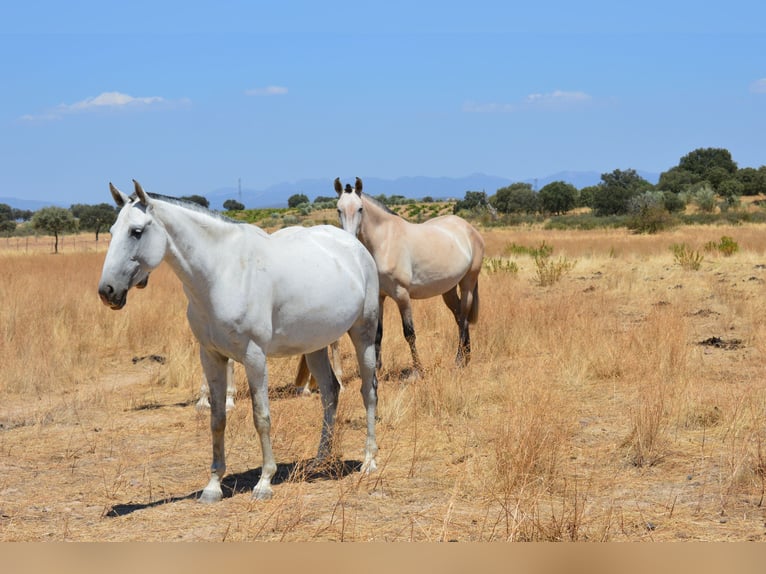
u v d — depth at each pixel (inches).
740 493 202.5
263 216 3326.8
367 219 360.5
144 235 195.5
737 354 389.4
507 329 437.4
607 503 198.5
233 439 276.5
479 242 420.8
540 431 234.5
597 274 813.2
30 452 266.4
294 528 183.6
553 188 3634.4
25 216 4840.1
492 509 196.2
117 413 325.4
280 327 221.1
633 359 350.9
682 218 2181.3
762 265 797.2
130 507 207.5
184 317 513.0
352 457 253.1
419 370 363.6
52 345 432.1
